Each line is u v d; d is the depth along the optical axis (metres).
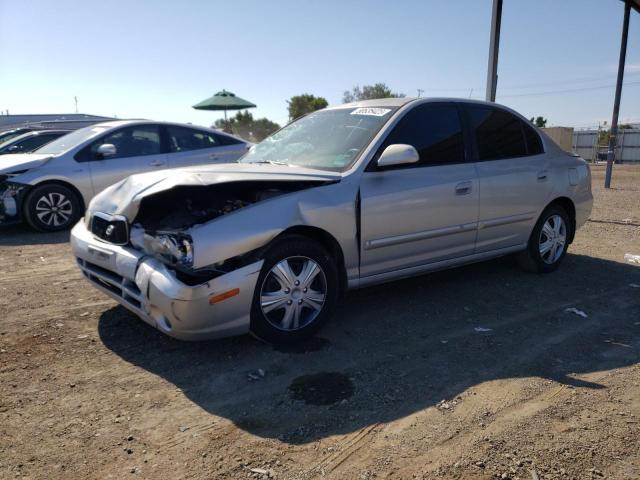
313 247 3.79
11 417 2.92
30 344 3.85
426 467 2.51
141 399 3.12
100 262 3.87
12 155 8.77
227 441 2.72
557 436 2.75
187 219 3.81
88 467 2.51
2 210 7.84
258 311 3.60
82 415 2.95
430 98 4.79
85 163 8.23
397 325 4.27
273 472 2.48
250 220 3.51
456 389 3.24
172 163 8.81
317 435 2.77
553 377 3.40
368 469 2.51
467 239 4.83
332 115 5.01
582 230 8.49
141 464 2.54
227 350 3.77
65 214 8.16
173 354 3.71
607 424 2.86
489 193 4.89
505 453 2.61
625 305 4.79
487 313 4.55
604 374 3.45
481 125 5.04
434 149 4.61
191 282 3.31
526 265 5.69
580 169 5.88
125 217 3.72
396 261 4.35
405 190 4.27
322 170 4.18
